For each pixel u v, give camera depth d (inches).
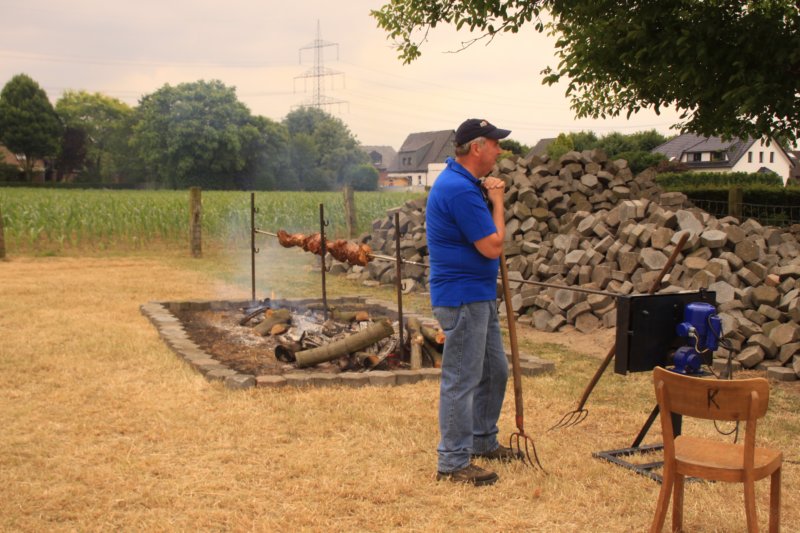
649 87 446.9
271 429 216.4
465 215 171.9
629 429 224.4
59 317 381.7
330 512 162.4
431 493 173.8
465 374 178.5
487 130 175.3
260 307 378.0
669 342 184.2
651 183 541.0
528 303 398.6
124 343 321.4
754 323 311.7
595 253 392.8
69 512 160.2
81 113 3941.9
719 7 382.3
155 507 164.2
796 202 693.9
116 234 816.3
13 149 3262.8
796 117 392.5
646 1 398.9
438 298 178.4
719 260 344.2
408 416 230.4
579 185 505.0
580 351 335.0
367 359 282.7
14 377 266.5
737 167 2655.0
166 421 220.7
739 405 134.1
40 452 194.9
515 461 193.5
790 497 175.3
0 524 153.6
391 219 563.5
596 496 173.0
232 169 3169.3
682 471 141.5
